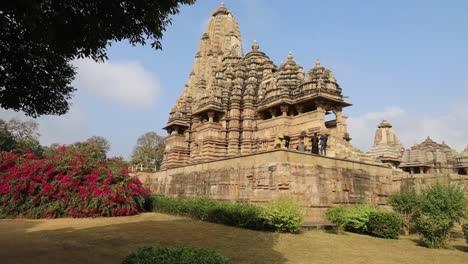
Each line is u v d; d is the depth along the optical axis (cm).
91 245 1234
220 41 5034
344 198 2008
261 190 1884
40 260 991
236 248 1204
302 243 1343
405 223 1770
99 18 790
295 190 1800
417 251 1350
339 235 1600
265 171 1883
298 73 3181
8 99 973
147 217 2092
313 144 2308
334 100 2761
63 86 1102
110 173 2297
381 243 1480
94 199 2120
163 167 4338
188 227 1630
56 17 746
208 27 5316
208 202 1988
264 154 1916
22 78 932
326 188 1936
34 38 740
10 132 5644
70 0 743
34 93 1010
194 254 699
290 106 3030
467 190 2075
